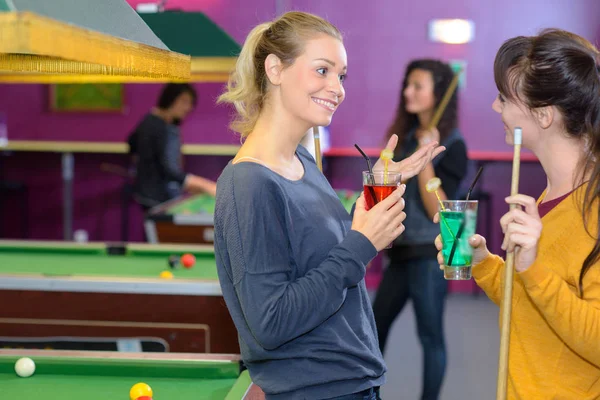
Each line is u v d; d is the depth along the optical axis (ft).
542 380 5.40
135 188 19.17
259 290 5.07
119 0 5.59
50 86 24.58
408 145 12.26
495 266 5.92
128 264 11.85
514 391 5.52
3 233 25.07
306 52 5.42
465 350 17.03
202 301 9.73
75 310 9.93
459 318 20.08
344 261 5.18
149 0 23.47
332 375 5.38
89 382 6.76
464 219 5.38
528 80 5.33
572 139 5.40
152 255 12.59
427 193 11.26
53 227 24.94
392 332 18.90
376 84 23.12
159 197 19.07
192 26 12.74
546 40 5.36
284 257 5.23
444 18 22.72
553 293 4.97
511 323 5.60
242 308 5.19
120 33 5.03
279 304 5.04
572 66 5.23
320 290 5.09
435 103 11.91
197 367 6.84
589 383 5.31
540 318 5.43
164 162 18.79
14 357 7.02
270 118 5.66
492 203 22.76
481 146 22.81
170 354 7.10
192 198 18.76
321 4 23.15
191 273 11.14
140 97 24.36
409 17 22.84
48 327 9.98
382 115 23.17
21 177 24.90
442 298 11.66
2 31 3.76
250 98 5.76
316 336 5.38
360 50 23.09
